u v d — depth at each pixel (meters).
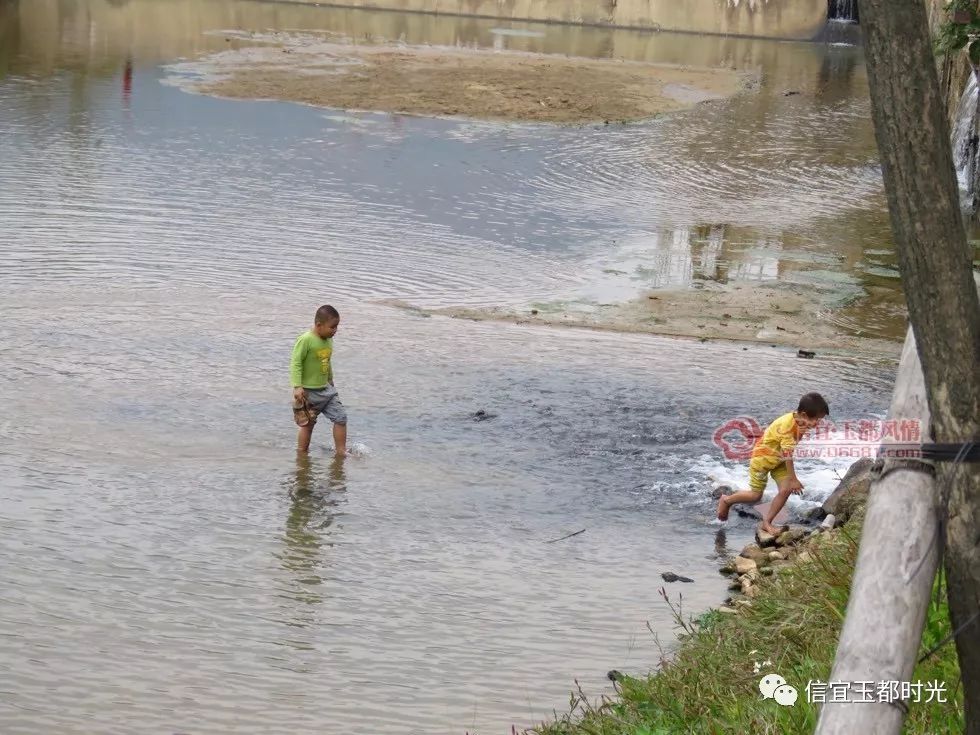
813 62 55.38
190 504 11.59
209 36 51.50
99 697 8.25
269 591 9.97
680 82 46.47
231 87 39.25
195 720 8.01
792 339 18.33
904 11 4.18
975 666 4.54
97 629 9.20
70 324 16.81
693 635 8.98
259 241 22.38
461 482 12.46
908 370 4.80
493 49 52.28
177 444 13.02
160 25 54.31
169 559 10.45
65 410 13.76
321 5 65.69
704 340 18.02
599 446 13.55
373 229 23.92
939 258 4.28
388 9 65.25
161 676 8.57
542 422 14.18
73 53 44.69
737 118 39.56
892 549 4.33
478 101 39.19
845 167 32.97
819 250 24.17
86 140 30.38
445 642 9.19
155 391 14.55
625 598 10.07
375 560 10.65
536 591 10.16
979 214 25.73
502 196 27.58
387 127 34.66
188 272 19.98
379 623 9.50
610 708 7.77
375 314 18.36
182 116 34.31
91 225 22.52
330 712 8.16
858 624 4.24
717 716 7.15
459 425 13.98
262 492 11.98
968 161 28.81
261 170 28.47
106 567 10.22
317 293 19.36
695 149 34.25
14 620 9.24
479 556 10.80
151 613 9.49
